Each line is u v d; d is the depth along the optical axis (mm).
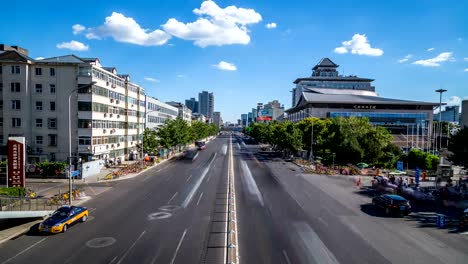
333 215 23188
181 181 37375
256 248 16656
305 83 182000
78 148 45062
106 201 27031
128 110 60656
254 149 94875
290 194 30500
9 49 51344
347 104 108562
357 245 17281
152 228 19828
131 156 60875
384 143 47969
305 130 72188
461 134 33188
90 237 18188
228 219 21812
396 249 16781
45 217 21969
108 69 59250
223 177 40594
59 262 14844
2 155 44219
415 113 108562
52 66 45000
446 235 19172
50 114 45125
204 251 16250
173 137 64375
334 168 48812
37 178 37406
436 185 35594
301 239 18062
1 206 20609
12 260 15047
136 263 14797
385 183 33812
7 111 44562
